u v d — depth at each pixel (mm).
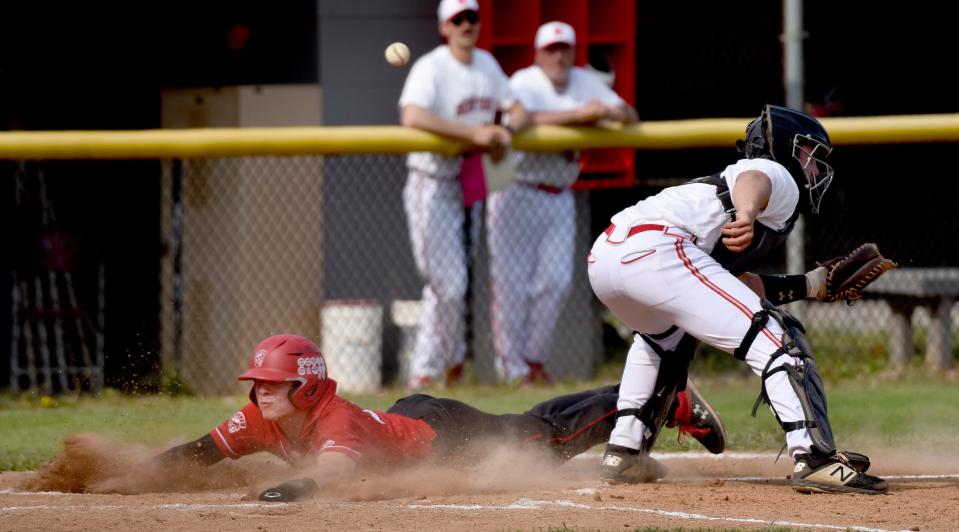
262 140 32125
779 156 18625
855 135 33312
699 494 18172
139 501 17859
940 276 37219
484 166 32594
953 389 33250
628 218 18781
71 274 38719
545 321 34656
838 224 38656
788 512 16531
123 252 39000
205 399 33719
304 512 16406
